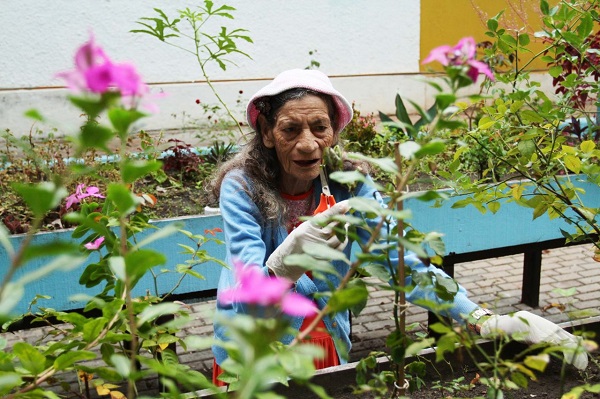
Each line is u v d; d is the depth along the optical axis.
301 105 1.97
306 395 1.71
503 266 5.45
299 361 0.87
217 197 2.27
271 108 2.02
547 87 7.43
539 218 3.68
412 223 3.40
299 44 7.38
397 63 7.80
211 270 3.19
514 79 2.11
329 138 2.01
